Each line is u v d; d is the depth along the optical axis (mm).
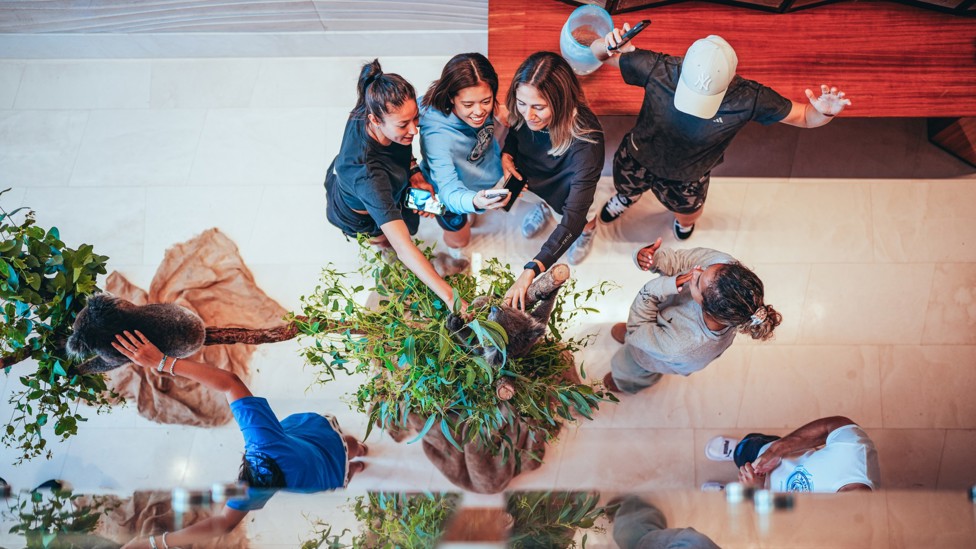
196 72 3752
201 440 3436
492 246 3553
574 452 3426
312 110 3711
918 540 1522
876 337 3508
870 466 2695
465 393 2695
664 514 1588
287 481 2670
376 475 3332
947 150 3568
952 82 2943
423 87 3701
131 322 2725
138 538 1627
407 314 2920
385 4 3379
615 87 2951
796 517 1564
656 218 3568
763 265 3551
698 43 2357
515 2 2977
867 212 3574
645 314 2896
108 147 3697
